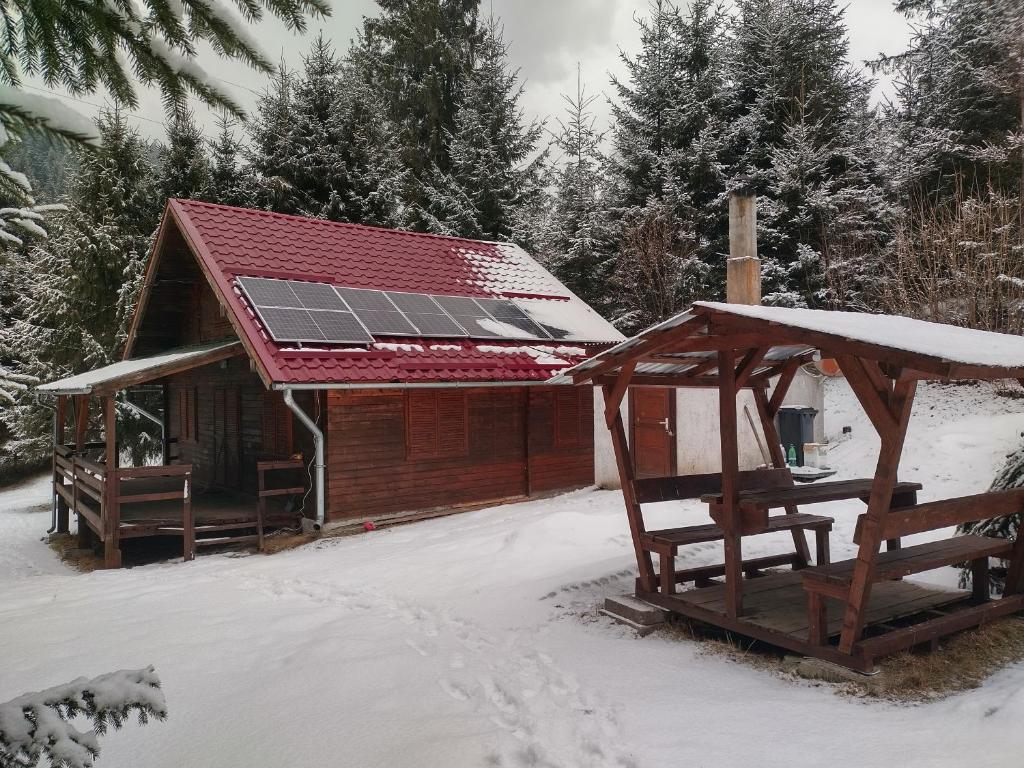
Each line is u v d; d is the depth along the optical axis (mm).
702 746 3682
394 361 11055
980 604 5562
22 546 13469
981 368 4109
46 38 2395
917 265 16484
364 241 14398
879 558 5016
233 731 4031
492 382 11852
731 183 20062
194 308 15539
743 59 22188
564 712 4238
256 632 5930
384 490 11375
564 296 15906
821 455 12906
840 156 20078
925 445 12656
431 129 27672
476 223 24688
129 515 11062
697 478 6754
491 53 27344
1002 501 5457
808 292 19484
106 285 21188
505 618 6164
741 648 5320
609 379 6453
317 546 10133
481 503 12633
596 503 12281
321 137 24078
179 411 17328
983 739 3520
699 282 20375
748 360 5523
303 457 11289
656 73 21766
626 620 5938
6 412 20688
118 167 21438
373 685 4641
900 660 4699
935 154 20234
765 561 6953
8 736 1842
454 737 3826
